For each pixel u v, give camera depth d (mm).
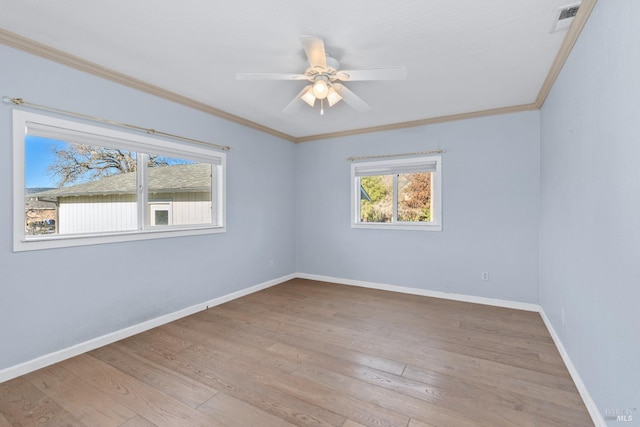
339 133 4586
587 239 1779
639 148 1166
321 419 1663
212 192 3697
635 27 1190
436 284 3955
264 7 1760
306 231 4988
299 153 5027
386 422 1636
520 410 1730
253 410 1741
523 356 2363
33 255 2188
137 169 2918
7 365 2059
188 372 2145
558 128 2477
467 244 3762
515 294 3512
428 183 4121
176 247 3193
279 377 2080
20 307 2121
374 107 3473
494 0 1691
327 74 2197
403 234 4172
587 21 1747
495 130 3586
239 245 3971
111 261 2646
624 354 1306
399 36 2055
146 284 2914
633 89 1213
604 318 1525
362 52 2266
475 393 1892
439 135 3904
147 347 2535
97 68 2479
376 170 4340
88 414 1710
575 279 2020
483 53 2277
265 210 4414
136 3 1726
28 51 2135
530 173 3416
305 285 4562
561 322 2393
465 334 2779
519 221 3482
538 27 1943
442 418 1666
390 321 3107
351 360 2311
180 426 1616
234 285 3898
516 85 2863
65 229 2453
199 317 3234
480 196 3678
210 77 2715
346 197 4605
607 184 1483
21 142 2117
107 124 2592
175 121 3137
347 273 4625
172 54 2314
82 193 2557
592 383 1689
